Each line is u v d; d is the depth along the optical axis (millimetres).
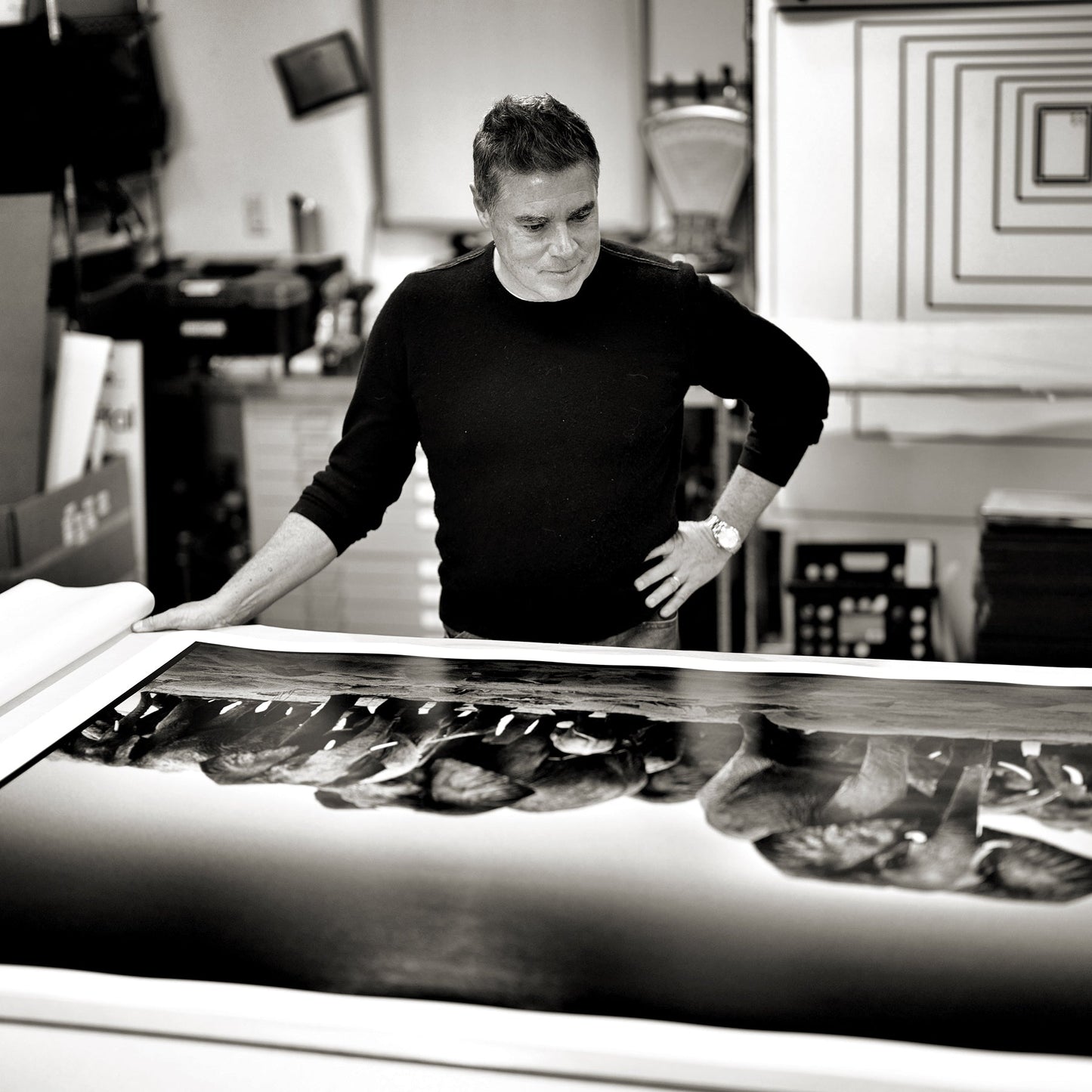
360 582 3932
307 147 4344
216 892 1183
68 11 3600
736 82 4031
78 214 3676
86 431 3363
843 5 3133
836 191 3250
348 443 1948
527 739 1464
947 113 3148
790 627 3768
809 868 1192
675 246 3941
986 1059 957
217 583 4129
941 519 3521
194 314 3875
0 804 1341
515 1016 1015
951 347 3000
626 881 1181
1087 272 3166
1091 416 3346
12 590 1912
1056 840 1230
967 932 1095
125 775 1396
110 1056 1033
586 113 4148
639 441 1867
